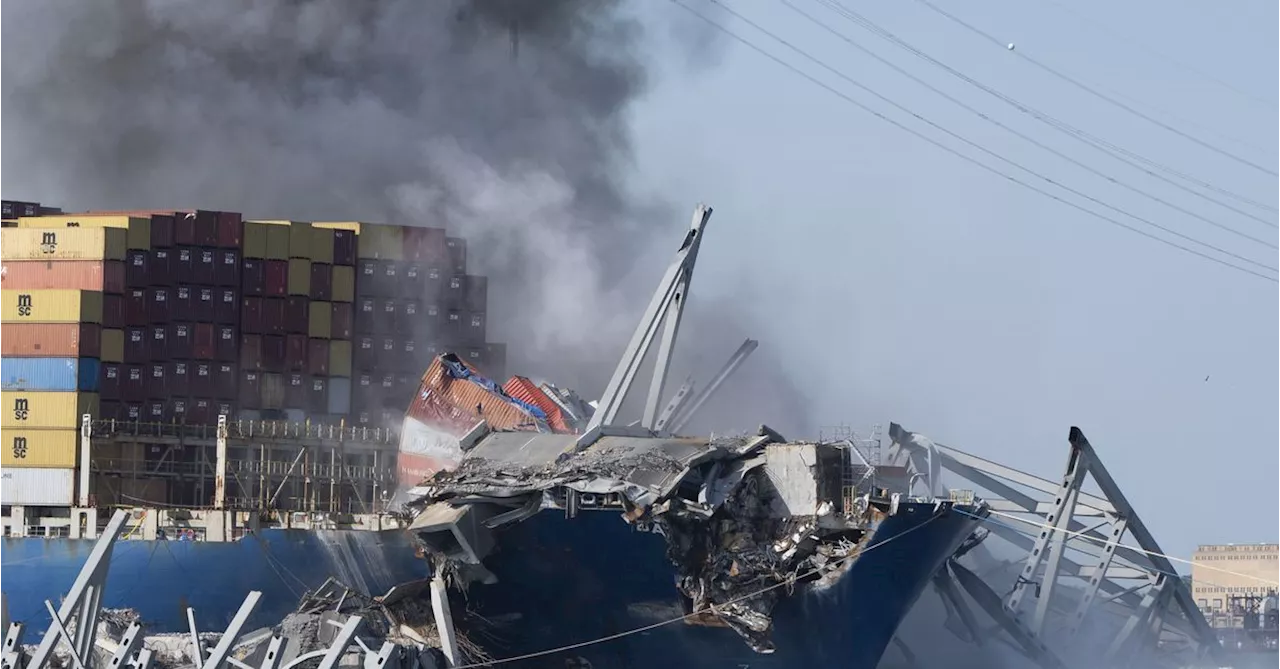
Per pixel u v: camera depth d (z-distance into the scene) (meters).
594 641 165.62
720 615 158.12
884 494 161.75
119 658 126.31
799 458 160.25
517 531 160.12
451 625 151.38
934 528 164.00
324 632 143.00
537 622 165.62
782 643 161.12
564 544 159.38
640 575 159.62
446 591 160.50
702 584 158.38
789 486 161.00
